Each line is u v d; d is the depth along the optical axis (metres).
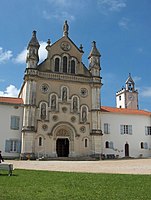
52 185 13.93
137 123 55.50
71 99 49.84
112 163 32.06
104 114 53.16
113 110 55.09
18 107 47.22
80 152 47.97
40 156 44.94
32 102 46.41
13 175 18.70
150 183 14.45
